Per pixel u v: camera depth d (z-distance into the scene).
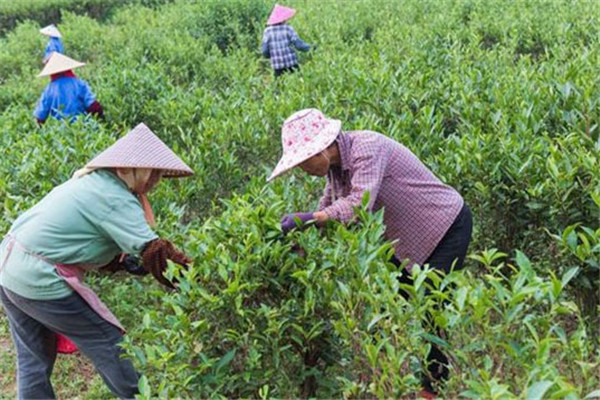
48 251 3.71
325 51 10.68
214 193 5.78
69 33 14.50
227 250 3.59
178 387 3.36
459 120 6.57
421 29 11.41
